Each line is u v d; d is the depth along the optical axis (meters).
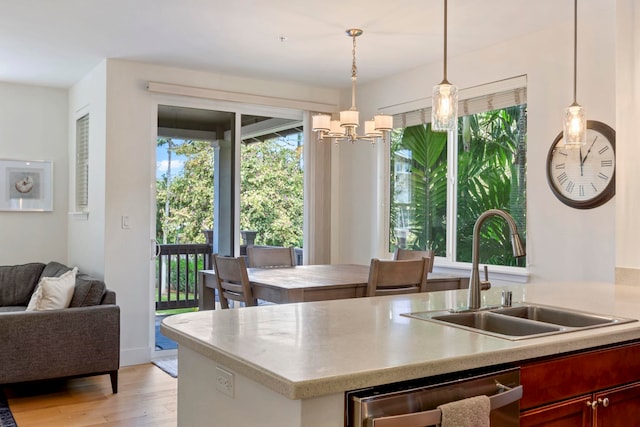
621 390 1.81
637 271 2.94
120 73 4.63
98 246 4.70
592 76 3.45
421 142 4.87
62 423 3.29
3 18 3.63
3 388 3.99
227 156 5.21
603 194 3.35
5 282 5.04
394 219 5.14
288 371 1.25
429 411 1.28
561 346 1.61
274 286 3.11
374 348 1.47
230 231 5.23
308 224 5.55
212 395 1.56
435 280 3.60
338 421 1.24
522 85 3.92
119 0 3.31
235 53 4.40
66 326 3.74
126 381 4.18
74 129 5.59
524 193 3.98
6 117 5.50
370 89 5.35
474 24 3.67
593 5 3.35
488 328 2.11
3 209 5.48
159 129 4.88
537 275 3.79
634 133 2.94
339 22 3.65
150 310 4.77
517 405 1.51
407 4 3.34
